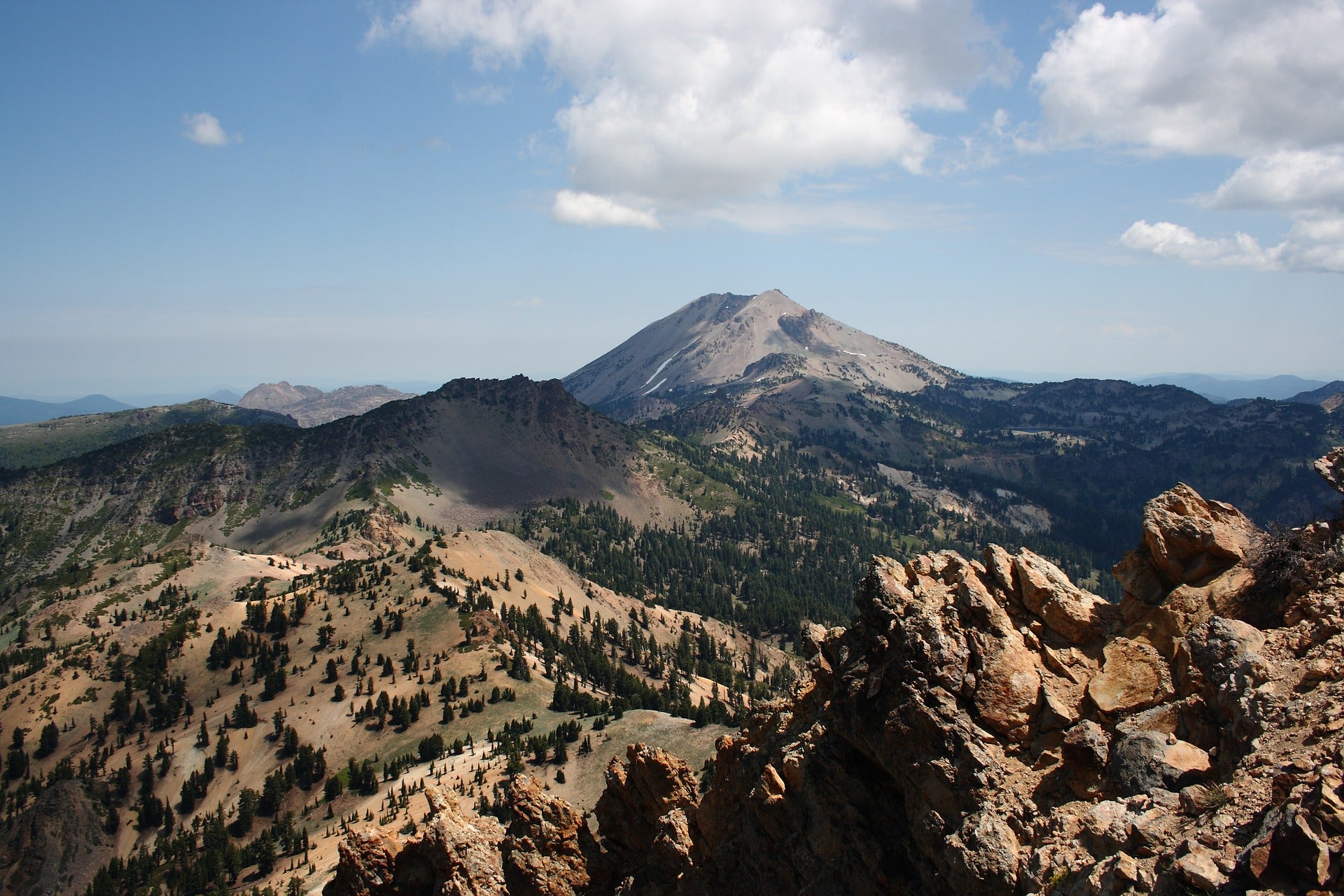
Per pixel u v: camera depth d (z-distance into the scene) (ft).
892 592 110.83
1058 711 91.76
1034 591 103.81
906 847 99.09
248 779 611.88
